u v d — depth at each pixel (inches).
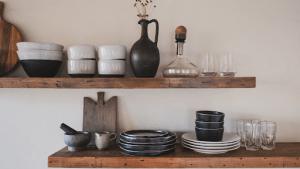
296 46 46.1
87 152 39.1
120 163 36.3
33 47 37.8
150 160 36.2
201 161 36.3
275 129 40.9
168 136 37.7
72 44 45.9
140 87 36.8
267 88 46.0
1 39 44.1
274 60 46.0
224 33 46.1
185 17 46.0
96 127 44.7
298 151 39.6
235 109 45.9
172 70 38.8
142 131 43.3
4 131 45.9
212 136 38.2
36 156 45.8
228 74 39.8
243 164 36.4
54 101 45.9
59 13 46.0
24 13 46.0
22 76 45.4
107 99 45.7
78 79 37.1
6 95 45.9
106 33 46.0
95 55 42.0
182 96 45.9
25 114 45.9
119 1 46.0
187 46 46.0
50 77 40.1
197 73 39.4
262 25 46.2
